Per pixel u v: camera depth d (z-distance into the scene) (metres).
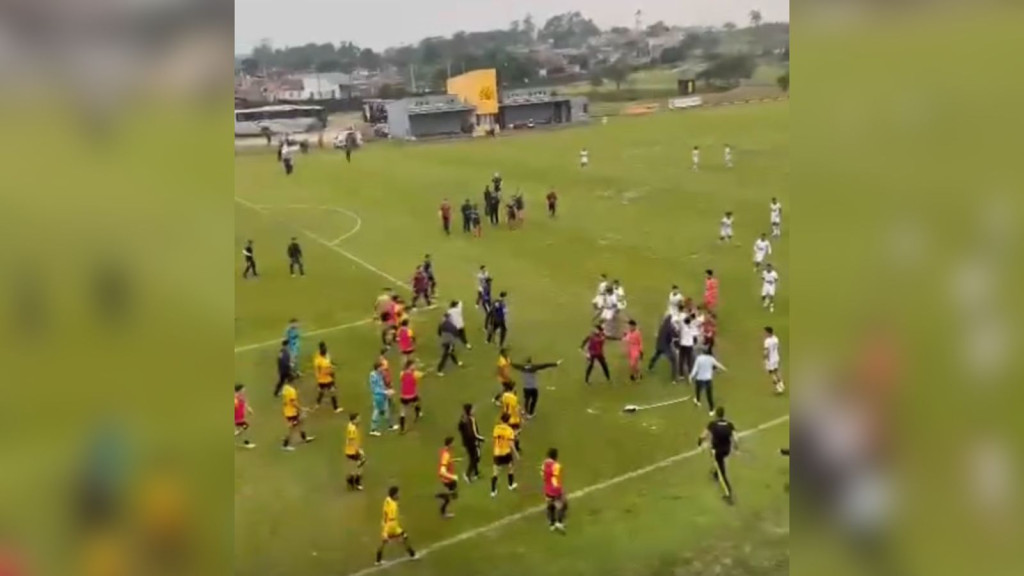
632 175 37.44
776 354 21.45
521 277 29.23
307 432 20.73
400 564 16.16
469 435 18.55
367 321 26.62
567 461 19.27
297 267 30.45
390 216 34.34
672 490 18.12
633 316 26.19
